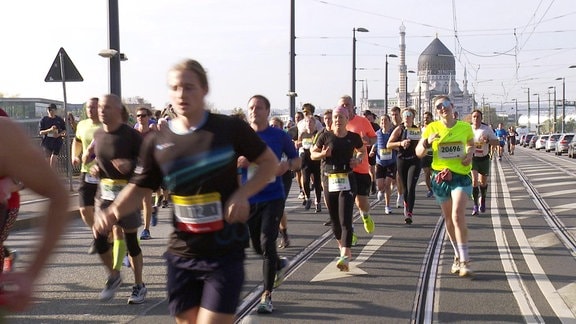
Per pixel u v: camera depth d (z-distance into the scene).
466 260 7.97
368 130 9.77
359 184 9.73
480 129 13.55
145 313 6.47
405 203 12.59
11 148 2.69
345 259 8.02
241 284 3.74
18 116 38.62
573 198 16.84
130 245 6.77
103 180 6.69
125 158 6.53
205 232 3.70
